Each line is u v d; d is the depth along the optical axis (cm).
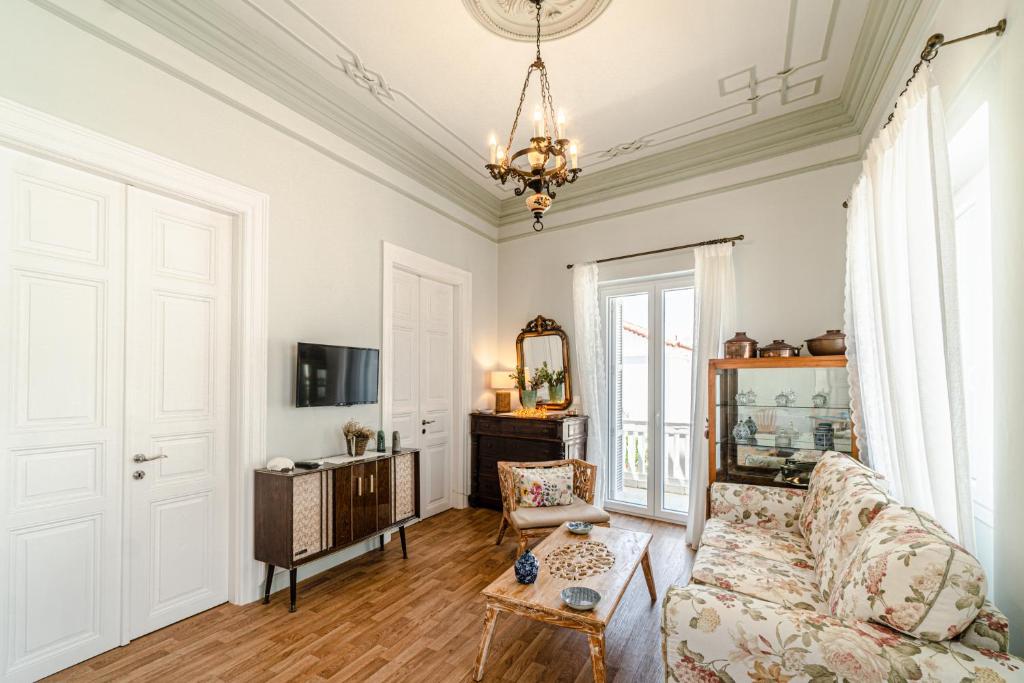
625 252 445
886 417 237
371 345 367
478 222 500
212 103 265
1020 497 140
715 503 286
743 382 343
